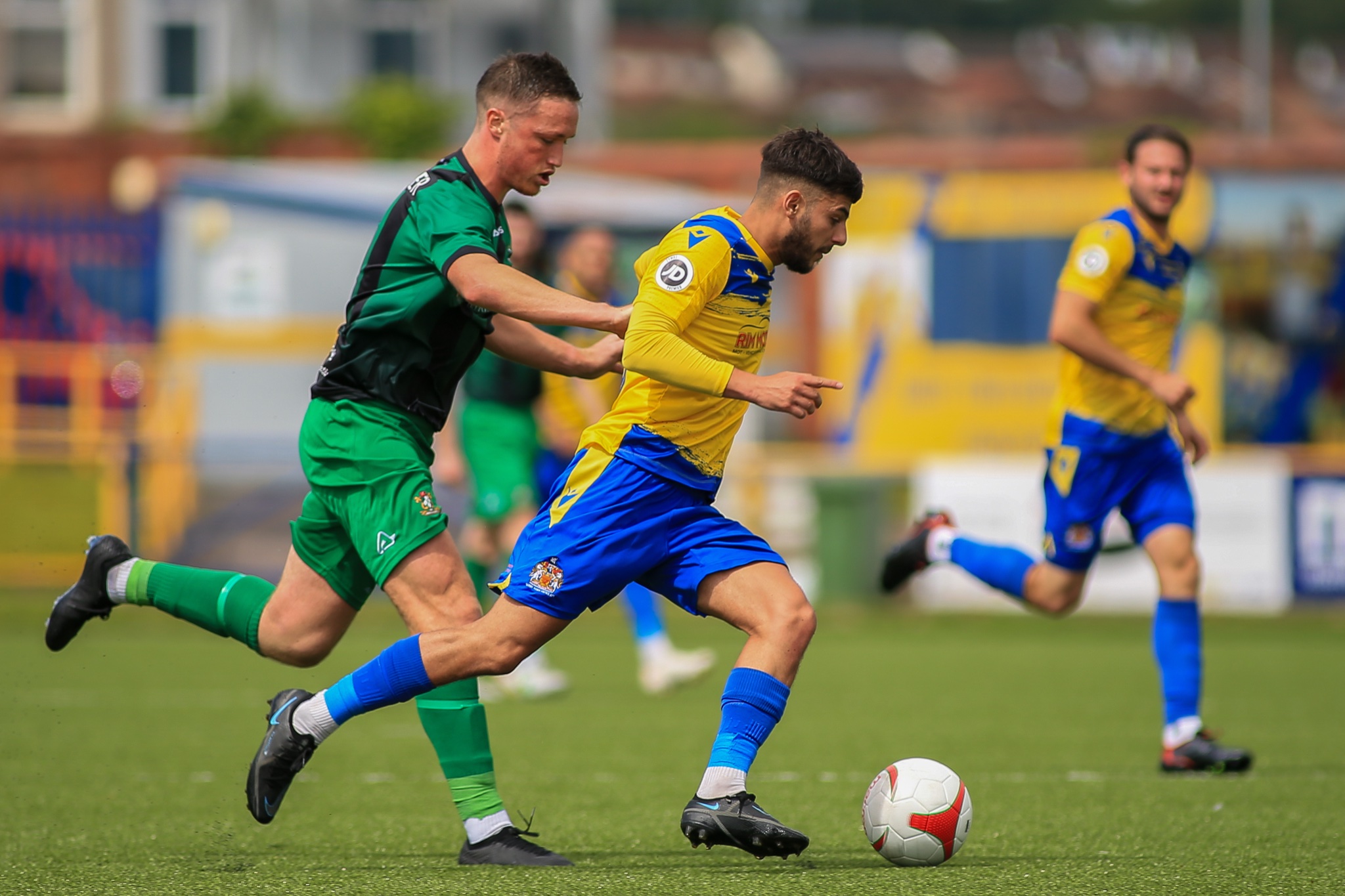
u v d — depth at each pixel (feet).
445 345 51.93
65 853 54.60
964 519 170.09
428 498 51.44
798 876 49.39
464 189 50.90
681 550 51.08
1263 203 237.25
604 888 47.11
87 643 149.69
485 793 52.70
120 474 179.22
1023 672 126.31
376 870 50.67
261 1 359.87
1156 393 72.38
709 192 282.97
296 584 53.47
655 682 105.09
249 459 185.88
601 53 402.72
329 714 50.80
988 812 63.36
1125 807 64.64
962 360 226.38
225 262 215.72
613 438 50.78
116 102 360.07
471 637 50.01
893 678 122.21
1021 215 224.53
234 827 60.54
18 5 358.84
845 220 51.01
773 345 232.94
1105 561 170.19
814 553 176.96
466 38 376.68
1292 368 244.42
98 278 243.19
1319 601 165.99
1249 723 95.96
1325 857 52.90
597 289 102.37
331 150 335.67
